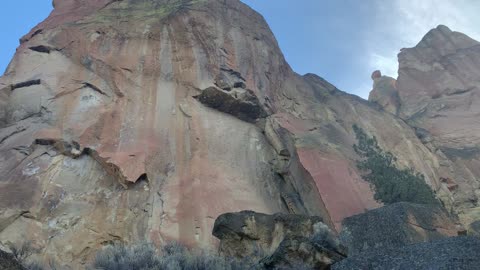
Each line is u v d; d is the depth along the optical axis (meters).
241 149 23.44
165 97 24.09
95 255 15.68
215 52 26.91
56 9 28.97
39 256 16.48
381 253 15.60
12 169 19.34
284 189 22.92
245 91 25.81
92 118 21.80
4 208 17.59
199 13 28.45
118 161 19.88
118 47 25.39
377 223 19.22
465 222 25.92
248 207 20.36
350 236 18.67
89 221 18.16
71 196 18.89
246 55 27.95
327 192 21.89
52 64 24.20
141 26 26.95
